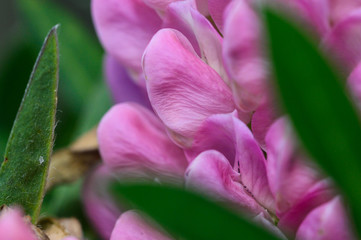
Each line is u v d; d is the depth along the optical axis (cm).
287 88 13
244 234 13
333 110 13
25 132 16
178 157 17
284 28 12
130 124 17
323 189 14
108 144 17
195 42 16
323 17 14
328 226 14
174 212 13
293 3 14
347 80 14
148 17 17
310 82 13
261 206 15
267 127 15
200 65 16
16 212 14
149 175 17
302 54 12
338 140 13
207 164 15
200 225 13
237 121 15
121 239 16
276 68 13
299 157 14
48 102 15
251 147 15
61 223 17
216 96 16
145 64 16
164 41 16
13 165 16
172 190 13
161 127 17
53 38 15
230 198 15
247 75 15
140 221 16
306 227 14
